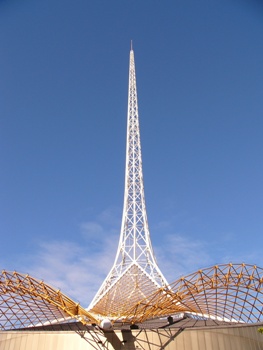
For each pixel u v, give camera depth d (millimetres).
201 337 53125
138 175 119875
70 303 53344
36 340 56125
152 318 71500
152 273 89125
